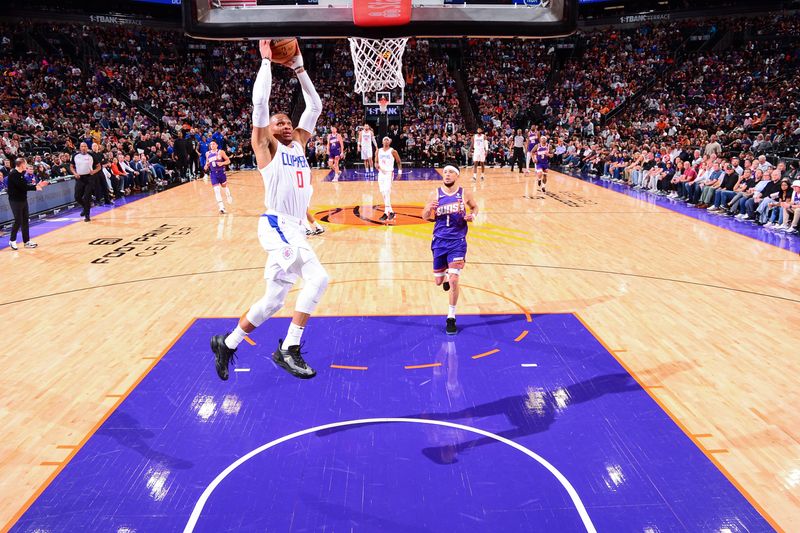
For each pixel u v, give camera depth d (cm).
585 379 571
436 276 711
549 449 454
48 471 430
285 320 723
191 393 547
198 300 806
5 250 1095
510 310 761
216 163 1435
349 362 611
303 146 425
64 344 661
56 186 1523
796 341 661
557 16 381
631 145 2136
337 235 1205
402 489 405
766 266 963
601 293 828
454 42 3334
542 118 2939
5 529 369
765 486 409
